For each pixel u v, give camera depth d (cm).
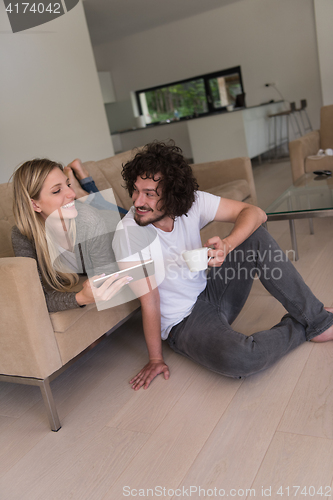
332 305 186
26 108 412
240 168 274
